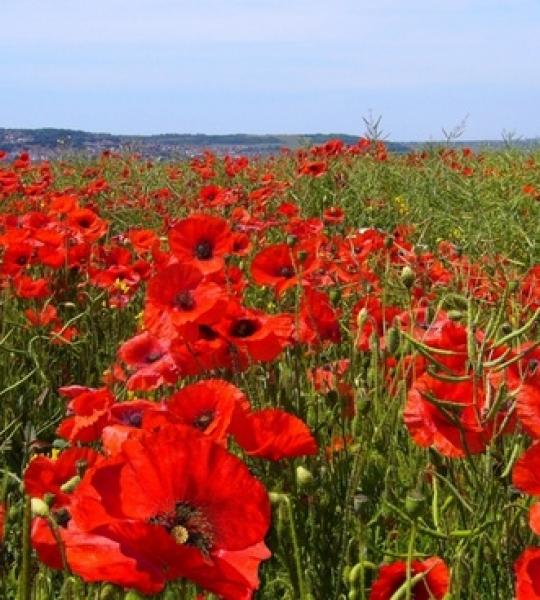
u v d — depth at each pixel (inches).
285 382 142.6
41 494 93.8
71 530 64.5
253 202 388.2
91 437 102.5
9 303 231.8
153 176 547.8
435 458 117.8
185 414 90.2
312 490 111.7
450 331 118.0
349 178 471.8
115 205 417.1
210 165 537.6
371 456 130.0
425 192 442.0
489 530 110.0
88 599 92.3
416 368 127.0
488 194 404.2
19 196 427.8
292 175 499.2
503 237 339.3
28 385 197.8
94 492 63.4
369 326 153.6
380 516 121.6
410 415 97.3
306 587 90.7
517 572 68.5
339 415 135.8
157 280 128.6
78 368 218.2
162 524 65.1
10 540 118.5
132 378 132.3
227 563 63.3
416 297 193.3
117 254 263.9
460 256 253.1
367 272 205.3
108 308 243.9
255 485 65.3
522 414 91.0
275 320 135.7
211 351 130.1
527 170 498.9
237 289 172.7
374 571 111.6
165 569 61.0
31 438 147.3
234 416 92.0
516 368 104.0
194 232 166.4
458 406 94.0
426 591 88.7
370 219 402.3
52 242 248.7
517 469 75.0
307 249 218.7
